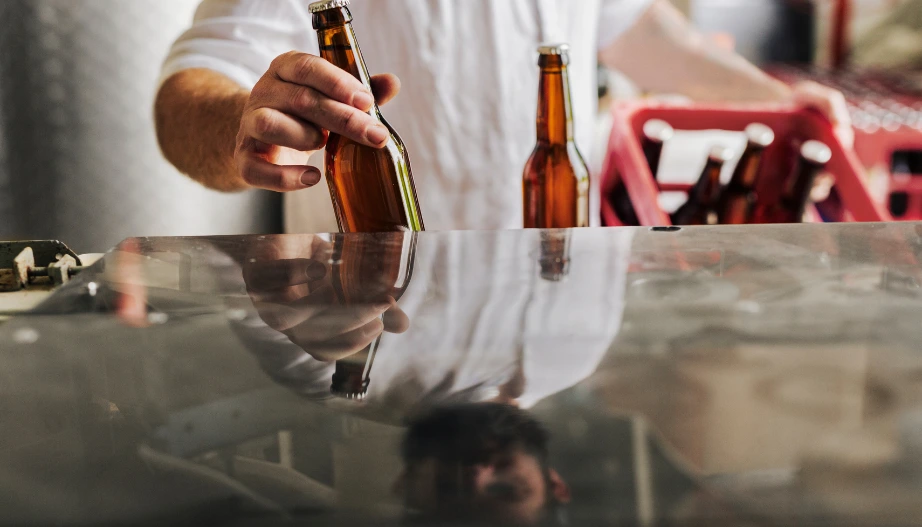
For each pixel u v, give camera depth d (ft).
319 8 2.25
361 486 0.67
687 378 0.88
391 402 0.83
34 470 0.72
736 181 4.22
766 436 0.73
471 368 0.93
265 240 1.64
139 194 5.76
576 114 4.68
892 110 5.78
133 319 1.13
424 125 4.43
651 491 0.65
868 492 0.64
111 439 0.77
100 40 5.39
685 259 1.44
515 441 0.73
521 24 4.35
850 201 4.08
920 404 0.79
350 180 2.35
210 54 3.82
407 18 4.26
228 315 1.15
